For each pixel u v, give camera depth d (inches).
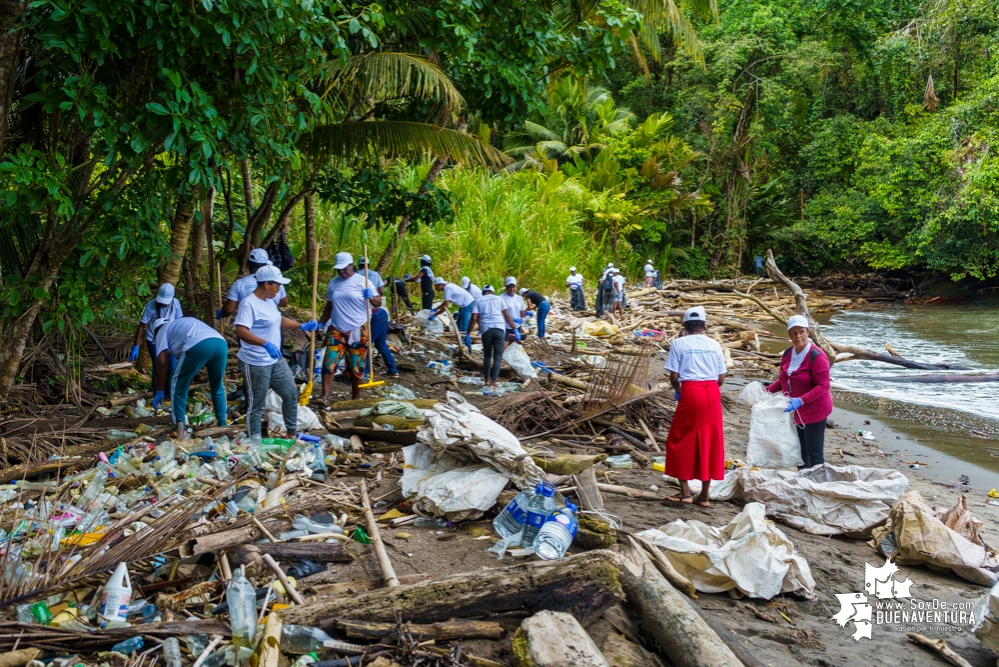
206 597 147.3
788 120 1364.4
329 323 325.4
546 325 669.3
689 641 139.1
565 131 1310.3
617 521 206.2
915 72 1211.2
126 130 215.8
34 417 259.0
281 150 260.2
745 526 186.7
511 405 314.8
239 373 346.6
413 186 753.6
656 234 1250.6
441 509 192.5
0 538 164.9
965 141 1026.1
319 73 271.0
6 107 223.3
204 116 227.6
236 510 185.3
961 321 921.5
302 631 134.0
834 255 1411.2
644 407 331.9
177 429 244.2
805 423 249.9
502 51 357.7
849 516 220.8
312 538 175.9
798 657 151.7
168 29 213.9
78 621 134.9
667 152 1263.5
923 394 487.2
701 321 230.5
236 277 443.5
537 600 148.1
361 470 234.4
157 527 163.0
